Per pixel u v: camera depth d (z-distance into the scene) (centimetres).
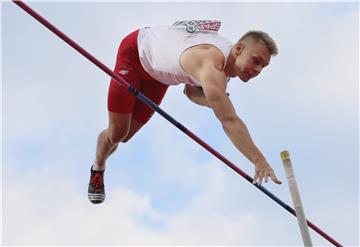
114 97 445
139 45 438
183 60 400
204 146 441
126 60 446
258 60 401
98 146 477
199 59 394
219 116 372
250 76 407
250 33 407
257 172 362
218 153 443
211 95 373
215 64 390
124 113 448
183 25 422
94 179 493
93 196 492
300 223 355
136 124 475
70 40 397
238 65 404
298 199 357
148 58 430
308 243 353
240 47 405
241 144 367
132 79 448
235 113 374
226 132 374
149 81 457
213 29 417
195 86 460
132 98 448
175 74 416
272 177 360
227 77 418
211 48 400
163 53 416
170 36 419
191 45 404
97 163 488
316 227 496
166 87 466
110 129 458
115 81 444
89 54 403
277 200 459
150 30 441
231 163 446
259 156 366
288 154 363
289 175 361
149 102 421
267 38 404
